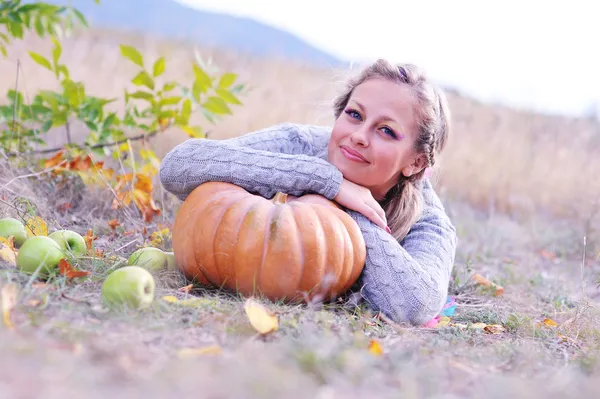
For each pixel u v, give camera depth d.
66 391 1.50
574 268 5.60
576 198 7.36
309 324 2.47
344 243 2.92
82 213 4.38
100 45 11.53
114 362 1.75
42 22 4.54
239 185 3.10
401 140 3.23
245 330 2.29
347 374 1.85
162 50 10.21
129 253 3.61
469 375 2.09
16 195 3.71
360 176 3.23
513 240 6.30
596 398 1.89
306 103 8.59
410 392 1.75
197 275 2.95
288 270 2.78
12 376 1.54
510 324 3.28
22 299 2.29
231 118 7.93
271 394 1.62
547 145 9.21
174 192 3.31
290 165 3.10
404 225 3.46
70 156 4.58
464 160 8.51
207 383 1.66
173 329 2.20
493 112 10.62
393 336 2.64
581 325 3.35
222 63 11.20
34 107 4.54
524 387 1.90
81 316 2.22
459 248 5.56
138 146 5.46
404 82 3.28
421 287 3.07
